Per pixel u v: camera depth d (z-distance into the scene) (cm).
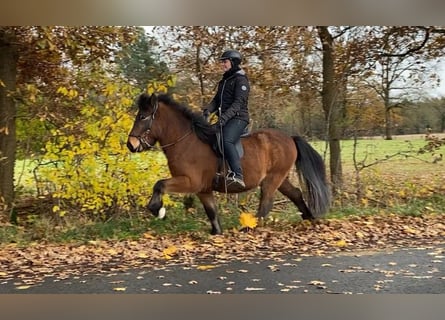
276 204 1012
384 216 916
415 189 1062
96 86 945
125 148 850
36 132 967
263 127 1066
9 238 787
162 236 794
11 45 911
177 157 743
